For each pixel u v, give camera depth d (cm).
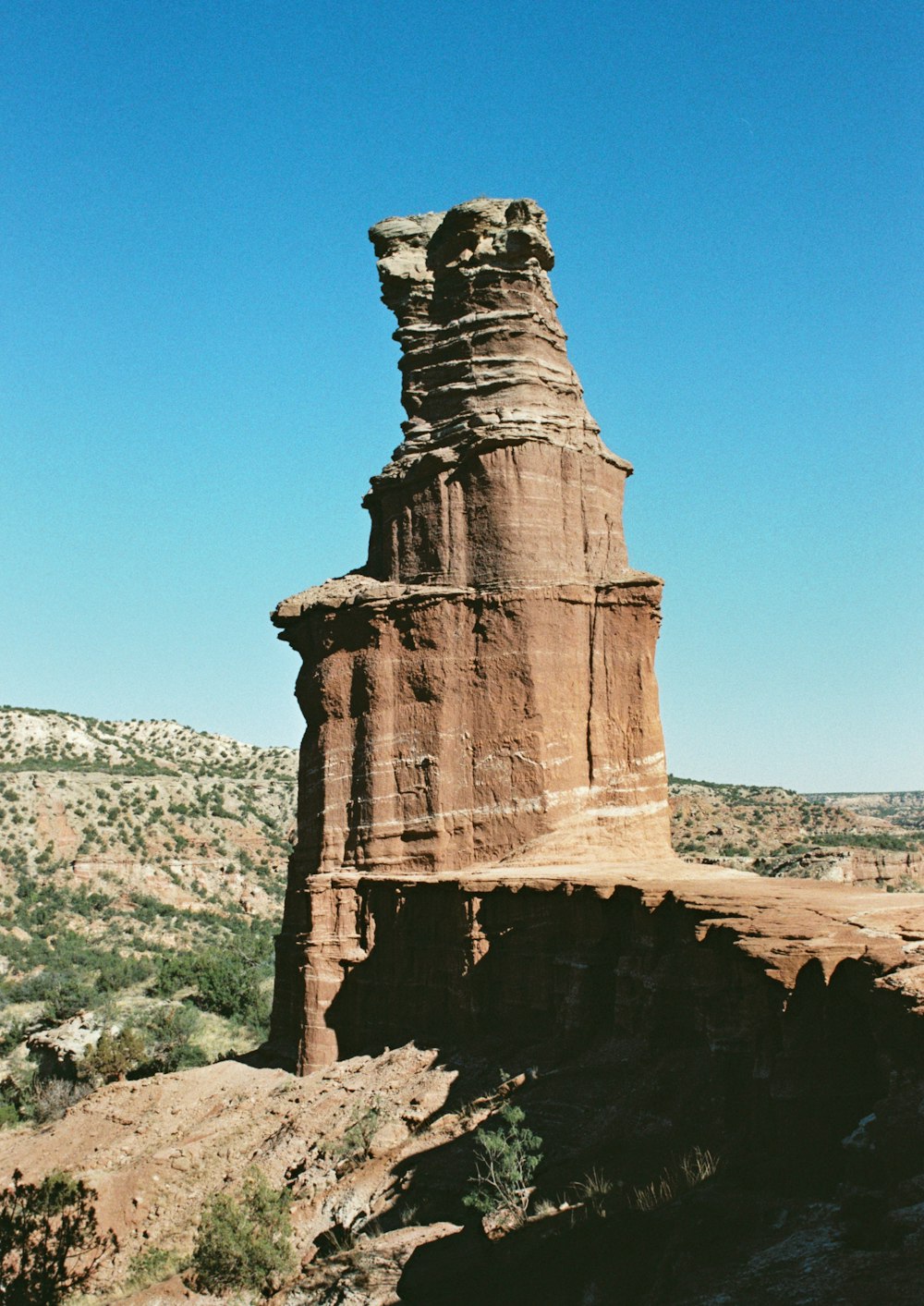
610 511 4412
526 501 4122
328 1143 3139
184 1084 4203
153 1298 2630
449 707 4053
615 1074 2748
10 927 11169
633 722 4116
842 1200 1692
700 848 10294
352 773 4200
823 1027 1977
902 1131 1673
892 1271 1431
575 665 4084
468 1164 2647
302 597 4494
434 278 4588
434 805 3991
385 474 4422
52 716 18300
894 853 7988
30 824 13525
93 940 11256
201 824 14625
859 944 1992
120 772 16100
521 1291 1936
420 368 4506
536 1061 3100
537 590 4038
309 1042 3991
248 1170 3173
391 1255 2334
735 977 2291
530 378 4294
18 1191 3222
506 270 4406
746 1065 2205
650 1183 2138
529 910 3381
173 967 8456
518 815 3912
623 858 3912
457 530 4191
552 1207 2220
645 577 4150
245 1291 2550
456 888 3662
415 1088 3272
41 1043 6400
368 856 4075
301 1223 2802
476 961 3488
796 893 2547
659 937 2772
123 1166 3541
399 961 3869
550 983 3281
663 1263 1762
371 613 4181
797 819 11706
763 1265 1589
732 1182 1933
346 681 4253
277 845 14912
